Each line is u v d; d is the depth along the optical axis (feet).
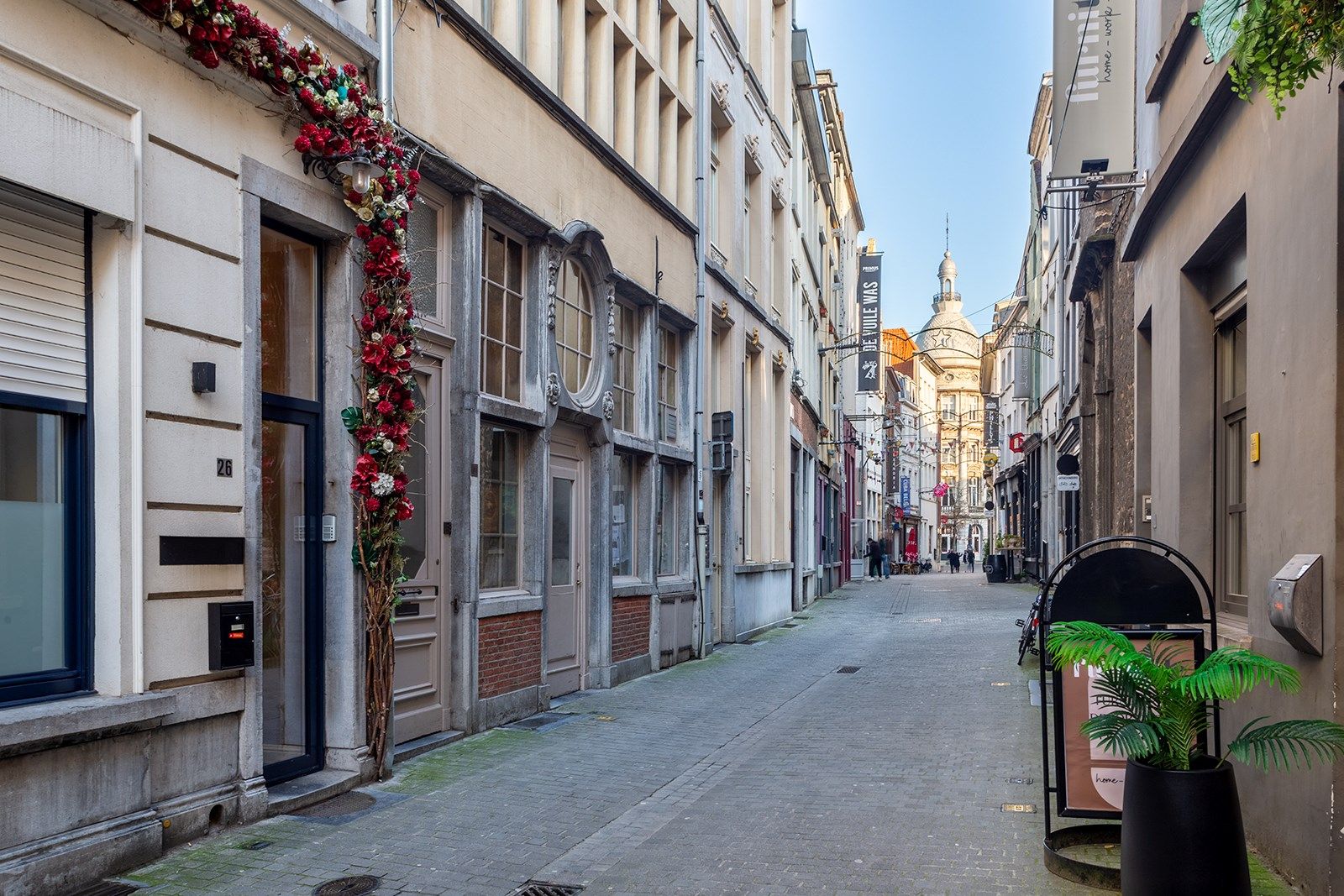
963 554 242.78
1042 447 104.73
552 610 35.04
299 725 22.67
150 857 17.28
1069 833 18.53
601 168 37.99
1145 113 32.50
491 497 30.73
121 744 16.98
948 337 319.27
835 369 115.14
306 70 21.04
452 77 27.66
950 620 66.54
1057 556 91.66
